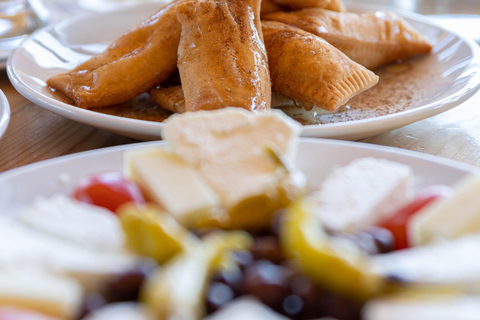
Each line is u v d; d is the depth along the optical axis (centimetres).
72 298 26
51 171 38
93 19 64
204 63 49
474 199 34
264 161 37
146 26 54
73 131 50
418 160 38
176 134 37
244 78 49
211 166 37
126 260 30
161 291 26
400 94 54
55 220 33
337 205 35
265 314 26
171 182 36
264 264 30
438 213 34
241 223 35
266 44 54
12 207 37
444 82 54
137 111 53
